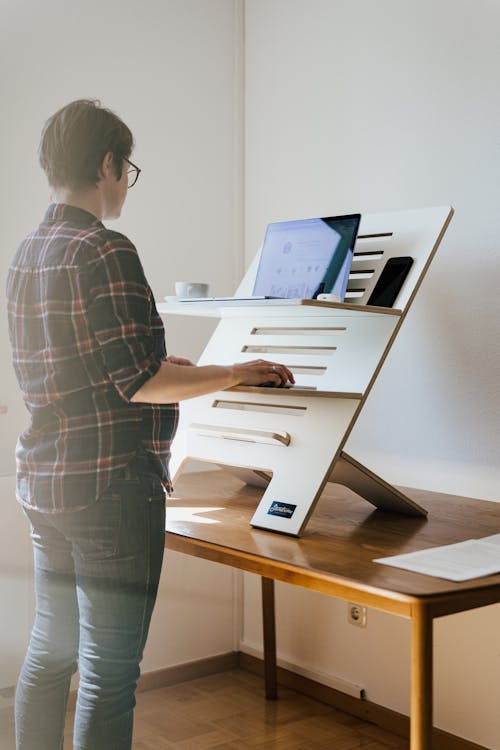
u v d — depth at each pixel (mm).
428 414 2242
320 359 1886
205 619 2740
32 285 1438
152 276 2625
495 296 2078
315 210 2572
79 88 2441
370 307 1734
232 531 1704
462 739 2127
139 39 2559
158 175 2621
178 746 2211
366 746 2219
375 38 2359
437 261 2209
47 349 1410
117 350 1361
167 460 1525
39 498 1438
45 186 2387
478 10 2086
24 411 2354
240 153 2801
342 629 2455
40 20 2354
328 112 2512
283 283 1987
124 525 1417
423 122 2236
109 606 1427
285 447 1794
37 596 1558
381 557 1503
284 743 2232
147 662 2611
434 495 2146
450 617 2152
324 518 1848
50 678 1562
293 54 2621
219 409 1990
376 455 2387
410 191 2281
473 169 2115
